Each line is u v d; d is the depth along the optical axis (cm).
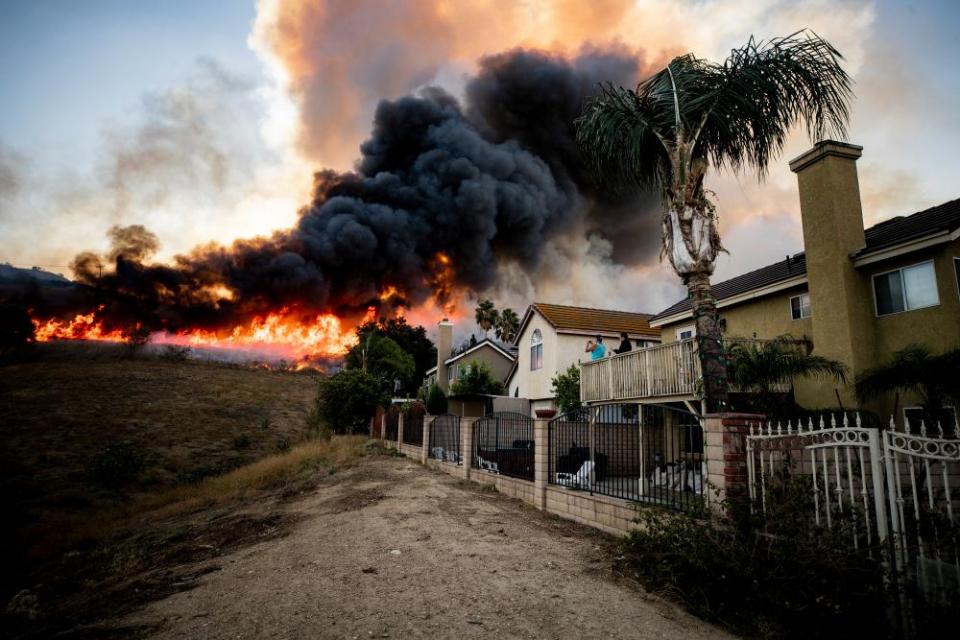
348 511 988
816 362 1095
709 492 567
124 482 2309
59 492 2134
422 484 1241
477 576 576
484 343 3678
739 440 557
